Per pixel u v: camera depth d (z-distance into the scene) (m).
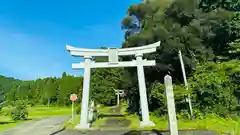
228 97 17.44
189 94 16.81
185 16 19.42
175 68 20.97
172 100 10.07
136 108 26.88
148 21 20.81
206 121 15.41
